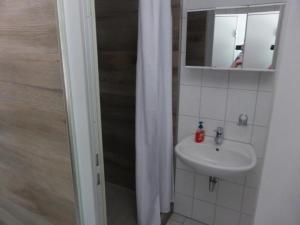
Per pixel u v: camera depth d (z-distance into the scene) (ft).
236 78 5.34
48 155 3.38
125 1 6.16
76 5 2.59
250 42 4.73
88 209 3.47
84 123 3.01
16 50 3.09
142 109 5.16
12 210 4.48
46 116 3.18
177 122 6.30
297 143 1.96
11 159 3.97
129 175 7.84
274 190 2.17
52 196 3.62
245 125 5.48
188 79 5.87
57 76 2.86
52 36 2.71
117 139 7.64
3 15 3.01
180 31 5.54
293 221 2.19
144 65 4.76
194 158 5.06
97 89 2.98
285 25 1.85
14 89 3.36
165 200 6.35
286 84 1.89
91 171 3.20
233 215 6.28
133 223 6.62
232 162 5.46
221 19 4.91
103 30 6.77
